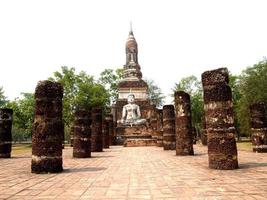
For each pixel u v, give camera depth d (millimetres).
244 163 13359
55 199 6863
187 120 19219
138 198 6797
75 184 8836
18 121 51281
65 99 47406
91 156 20172
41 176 10711
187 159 16297
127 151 25734
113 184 8703
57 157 11852
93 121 26000
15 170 12781
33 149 11867
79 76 49812
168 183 8656
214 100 11945
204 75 12375
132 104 49812
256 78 37562
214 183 8469
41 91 12109
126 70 59062
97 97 48531
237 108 42344
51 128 11930
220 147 11602
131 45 61500
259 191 7219
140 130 46812
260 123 20562
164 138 26031
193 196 6855
